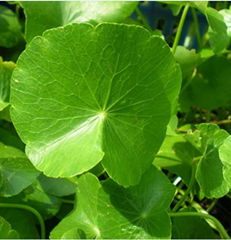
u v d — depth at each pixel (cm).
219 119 34
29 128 22
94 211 24
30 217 26
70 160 21
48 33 20
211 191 24
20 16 36
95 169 26
